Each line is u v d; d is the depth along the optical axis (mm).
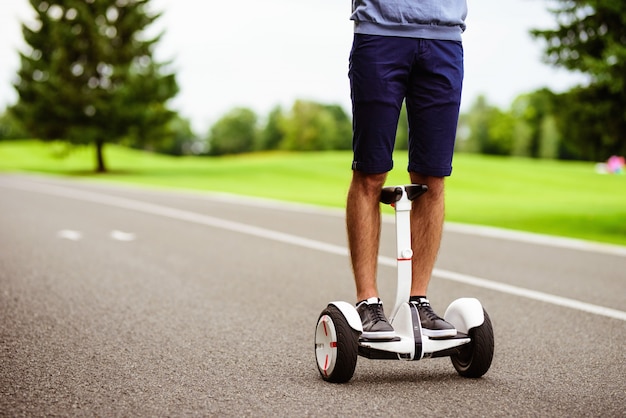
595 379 3840
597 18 14977
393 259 8930
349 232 3803
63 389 3539
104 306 5746
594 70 14203
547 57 15805
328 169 41812
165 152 131125
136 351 4348
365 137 3590
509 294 6633
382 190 3709
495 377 3852
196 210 15023
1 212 13922
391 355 3602
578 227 14133
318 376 3830
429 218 3797
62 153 48000
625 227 14156
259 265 8109
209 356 4250
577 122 16219
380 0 3490
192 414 3162
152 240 10086
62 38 45531
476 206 19562
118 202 16828
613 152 16344
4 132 87938
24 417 3113
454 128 3664
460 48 3645
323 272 7715
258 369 3965
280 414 3166
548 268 8344
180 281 6996
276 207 16312
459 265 8477
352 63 3590
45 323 5098
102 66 46469
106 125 45969
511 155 118562
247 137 143500
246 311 5660
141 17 46938
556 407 3303
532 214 16688
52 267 7668
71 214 13688
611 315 5707
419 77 3607
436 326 3633
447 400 3393
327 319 3672
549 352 4484
